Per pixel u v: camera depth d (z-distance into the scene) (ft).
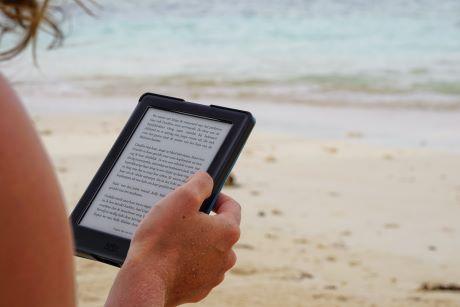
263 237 21.02
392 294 16.51
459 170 33.55
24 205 2.52
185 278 3.90
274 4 140.36
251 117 4.93
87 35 94.12
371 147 39.42
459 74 67.82
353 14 125.08
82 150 35.47
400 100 56.54
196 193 3.91
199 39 96.07
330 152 37.68
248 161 34.58
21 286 2.53
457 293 16.93
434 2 135.54
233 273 16.97
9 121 2.53
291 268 17.83
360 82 64.59
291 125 46.57
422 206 26.63
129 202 4.86
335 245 20.80
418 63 74.74
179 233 3.86
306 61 77.30
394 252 20.48
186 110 5.08
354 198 27.53
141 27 105.40
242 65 74.49
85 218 4.91
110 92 58.59
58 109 50.08
